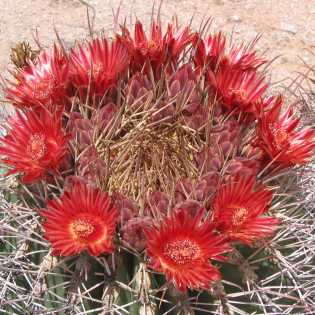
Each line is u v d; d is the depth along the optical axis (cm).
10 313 50
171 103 46
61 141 43
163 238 40
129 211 42
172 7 128
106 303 43
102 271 44
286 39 124
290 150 47
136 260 43
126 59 49
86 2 127
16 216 48
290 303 50
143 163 45
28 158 44
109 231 41
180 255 40
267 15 128
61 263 44
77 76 48
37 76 50
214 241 40
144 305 42
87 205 41
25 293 50
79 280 44
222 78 49
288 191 51
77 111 48
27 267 47
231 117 47
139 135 46
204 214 43
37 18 124
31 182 44
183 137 46
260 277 47
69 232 41
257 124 47
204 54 51
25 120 46
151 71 48
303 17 128
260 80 49
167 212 42
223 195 42
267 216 45
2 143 51
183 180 44
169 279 40
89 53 50
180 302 43
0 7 126
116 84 48
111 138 46
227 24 125
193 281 40
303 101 75
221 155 45
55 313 46
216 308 44
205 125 46
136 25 52
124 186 44
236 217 42
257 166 45
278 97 49
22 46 65
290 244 50
